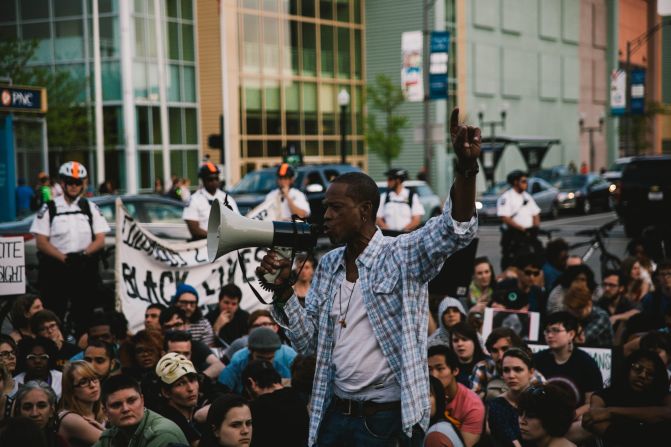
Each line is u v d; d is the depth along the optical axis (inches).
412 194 571.2
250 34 1531.7
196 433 251.1
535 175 1549.0
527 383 262.2
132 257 414.9
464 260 402.6
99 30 1374.3
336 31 1695.4
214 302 434.6
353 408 153.5
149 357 294.7
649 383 260.5
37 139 1197.7
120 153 1376.7
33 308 344.2
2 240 390.3
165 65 1434.5
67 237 401.1
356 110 1740.9
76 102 1320.1
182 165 1475.1
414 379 148.3
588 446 266.7
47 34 1396.4
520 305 400.2
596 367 300.5
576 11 2241.6
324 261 158.1
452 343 306.7
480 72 1875.0
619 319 386.0
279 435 235.6
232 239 147.6
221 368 319.0
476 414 255.1
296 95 1617.9
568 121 2217.0
